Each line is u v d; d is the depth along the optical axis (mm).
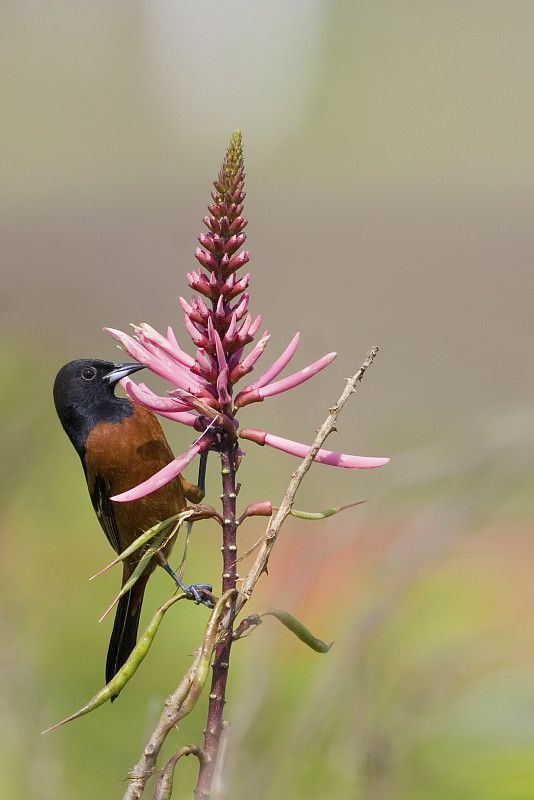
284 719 5922
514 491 6215
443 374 16500
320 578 6898
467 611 6699
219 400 5590
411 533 6000
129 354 5598
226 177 5602
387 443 11664
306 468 5574
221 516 5586
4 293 6027
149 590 7742
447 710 5910
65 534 7875
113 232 32562
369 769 5863
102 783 6051
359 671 5906
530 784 5879
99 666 6879
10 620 6094
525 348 7367
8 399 6133
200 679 5535
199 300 5602
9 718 5973
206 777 5535
